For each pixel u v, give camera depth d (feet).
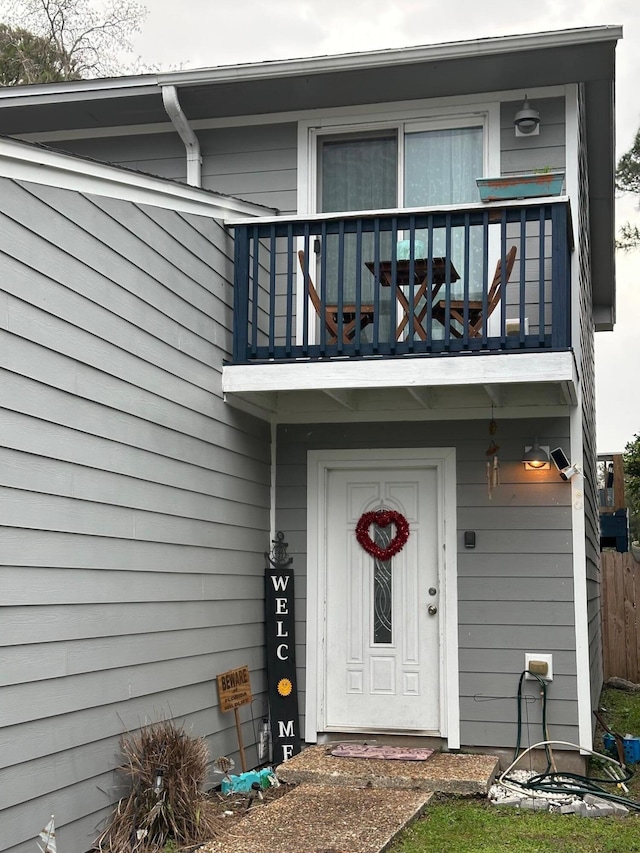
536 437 23.57
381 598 24.56
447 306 21.07
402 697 24.08
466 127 24.44
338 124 25.02
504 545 23.49
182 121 24.48
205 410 20.74
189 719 19.34
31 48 57.47
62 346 15.10
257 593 23.71
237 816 18.26
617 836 17.15
